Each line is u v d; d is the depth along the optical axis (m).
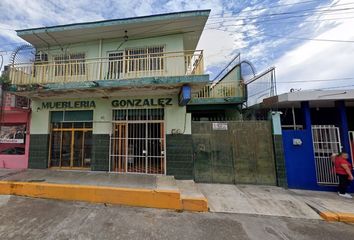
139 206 5.55
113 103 8.52
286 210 5.41
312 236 4.23
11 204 5.43
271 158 7.52
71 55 9.54
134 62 8.16
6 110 8.58
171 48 8.84
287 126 7.95
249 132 7.73
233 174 7.59
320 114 8.97
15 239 3.72
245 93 10.53
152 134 8.26
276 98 7.58
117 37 9.17
